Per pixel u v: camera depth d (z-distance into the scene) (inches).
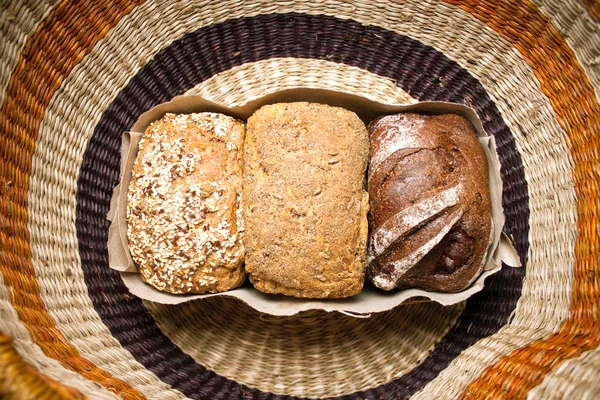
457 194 14.3
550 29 16.2
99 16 16.4
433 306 17.3
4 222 14.8
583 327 14.7
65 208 16.4
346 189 14.4
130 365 15.5
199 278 15.1
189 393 15.9
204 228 14.9
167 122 15.8
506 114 17.6
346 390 16.8
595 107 15.8
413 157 14.9
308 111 15.1
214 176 15.1
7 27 14.9
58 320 15.0
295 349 17.1
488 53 17.5
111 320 16.3
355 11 17.7
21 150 15.4
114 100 17.3
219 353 17.0
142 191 15.2
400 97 18.2
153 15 17.1
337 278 14.4
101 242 17.0
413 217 14.2
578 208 16.0
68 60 16.3
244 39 18.0
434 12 17.3
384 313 17.4
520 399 13.3
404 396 16.1
